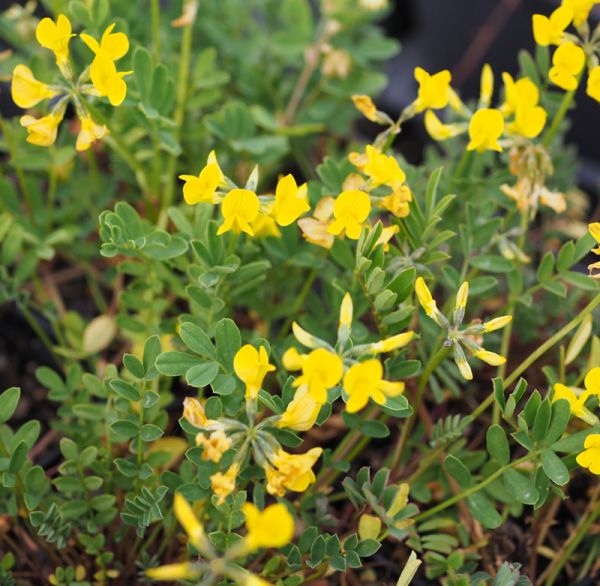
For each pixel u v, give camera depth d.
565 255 0.32
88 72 0.29
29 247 0.37
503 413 0.28
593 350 0.31
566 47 0.30
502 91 0.35
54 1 0.37
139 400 0.29
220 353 0.28
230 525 0.28
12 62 0.38
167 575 0.23
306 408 0.26
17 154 0.36
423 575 0.33
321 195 0.32
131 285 0.32
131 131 0.35
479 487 0.29
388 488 0.30
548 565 0.34
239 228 0.28
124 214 0.30
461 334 0.27
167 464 0.33
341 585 0.33
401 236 0.30
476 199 0.34
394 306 0.29
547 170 0.32
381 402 0.25
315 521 0.31
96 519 0.31
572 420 0.32
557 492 0.29
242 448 0.26
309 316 0.33
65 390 0.32
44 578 0.32
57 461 0.35
